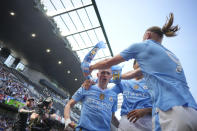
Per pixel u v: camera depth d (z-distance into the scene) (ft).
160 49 4.24
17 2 52.80
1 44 80.43
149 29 5.09
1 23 63.87
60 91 117.60
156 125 3.56
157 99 3.69
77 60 85.66
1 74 59.52
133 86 7.20
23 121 10.72
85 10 63.67
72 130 7.30
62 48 76.69
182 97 3.42
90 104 7.65
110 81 8.08
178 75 3.87
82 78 105.50
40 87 96.89
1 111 39.22
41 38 70.28
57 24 67.41
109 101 7.95
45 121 8.61
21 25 63.46
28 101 11.84
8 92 44.62
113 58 4.66
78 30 71.31
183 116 3.16
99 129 7.29
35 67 101.76
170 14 4.85
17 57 92.32
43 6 57.82
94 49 5.87
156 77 3.86
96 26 69.97
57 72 102.94
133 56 4.51
